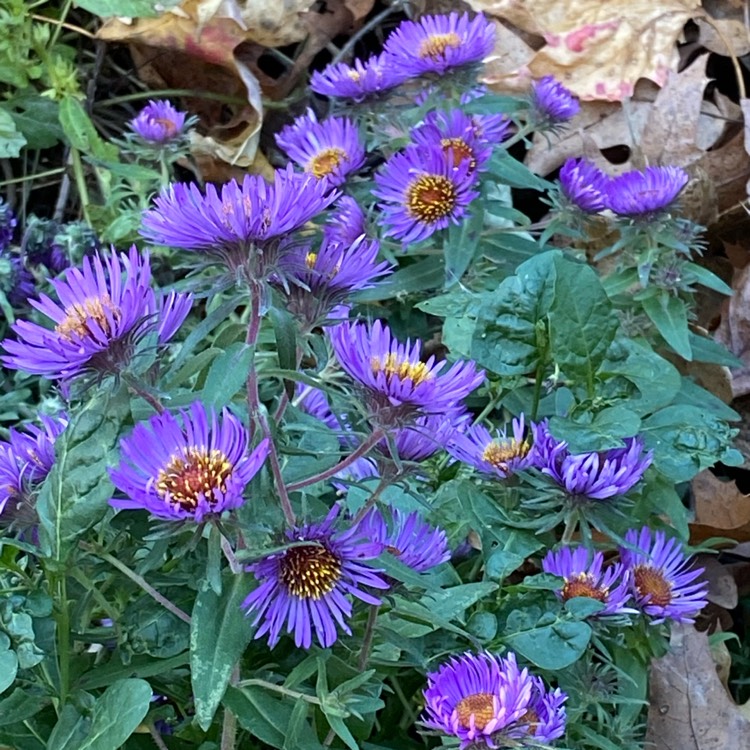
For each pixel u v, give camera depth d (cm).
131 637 27
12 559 28
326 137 47
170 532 24
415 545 30
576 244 55
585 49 59
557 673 33
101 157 53
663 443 36
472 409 46
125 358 25
